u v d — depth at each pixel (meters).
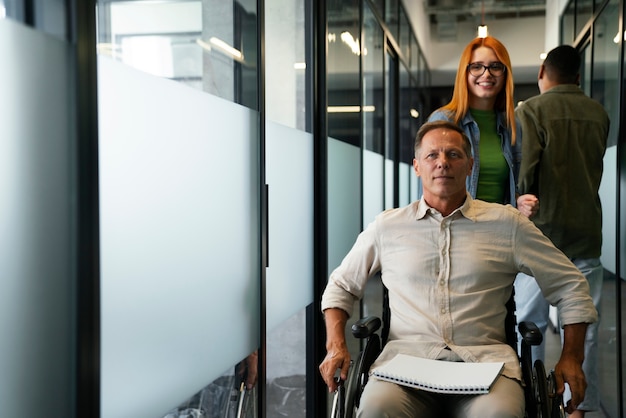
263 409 2.57
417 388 1.89
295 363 3.15
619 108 3.46
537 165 3.29
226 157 2.19
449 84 14.20
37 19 1.25
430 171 2.15
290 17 3.04
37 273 1.26
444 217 2.18
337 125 3.72
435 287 2.14
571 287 2.12
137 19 1.58
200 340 1.99
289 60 3.03
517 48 12.59
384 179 5.86
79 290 1.37
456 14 12.05
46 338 1.29
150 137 1.65
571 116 3.26
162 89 1.71
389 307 2.24
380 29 5.59
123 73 1.52
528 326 2.04
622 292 3.38
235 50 2.28
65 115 1.32
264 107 2.55
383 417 1.88
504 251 2.16
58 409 1.33
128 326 1.55
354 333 2.02
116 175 1.49
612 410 3.50
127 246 1.54
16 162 1.20
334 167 3.65
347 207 4.01
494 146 3.05
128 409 1.56
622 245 3.42
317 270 3.44
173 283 1.79
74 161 1.35
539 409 1.90
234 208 2.28
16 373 1.21
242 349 2.37
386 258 2.23
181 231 1.84
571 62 3.30
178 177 1.82
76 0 1.33
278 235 2.83
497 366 1.95
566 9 6.29
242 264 2.36
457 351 2.06
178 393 1.83
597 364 3.48
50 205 1.29
